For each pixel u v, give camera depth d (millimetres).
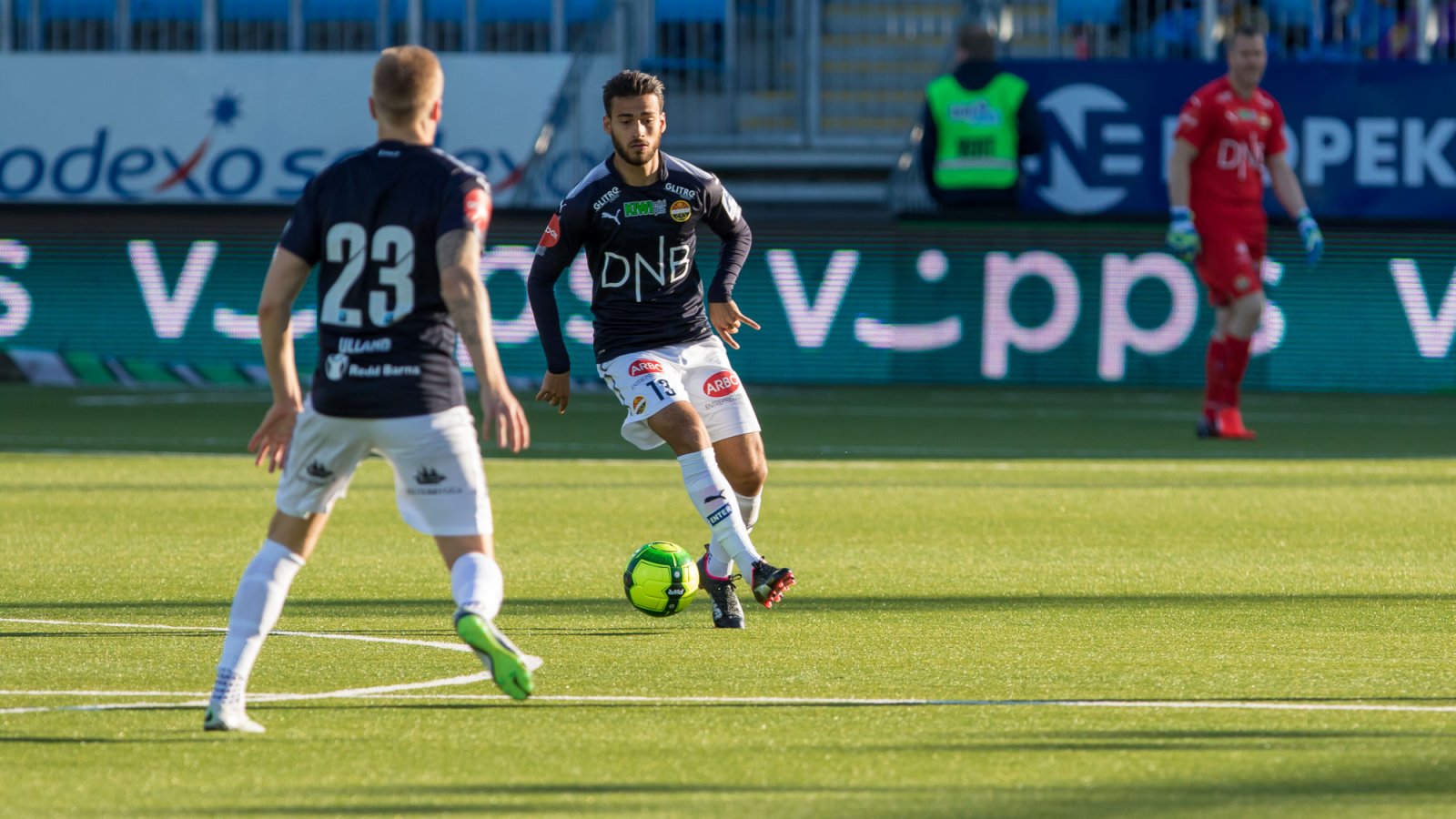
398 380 14930
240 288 69875
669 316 22672
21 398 61938
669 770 14141
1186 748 14922
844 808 12977
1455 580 25828
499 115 73000
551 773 14047
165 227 70125
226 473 39812
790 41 78625
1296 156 69312
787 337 69062
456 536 15203
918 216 68688
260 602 15484
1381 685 17828
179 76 73500
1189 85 69062
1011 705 16750
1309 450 47188
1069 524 32438
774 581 20766
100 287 70312
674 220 22375
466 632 14578
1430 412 60281
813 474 40844
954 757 14578
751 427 22672
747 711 16500
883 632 21203
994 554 28594
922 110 75750
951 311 68938
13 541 29312
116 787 13562
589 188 22406
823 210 77000
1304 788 13562
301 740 15195
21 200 73625
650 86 22062
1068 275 68750
